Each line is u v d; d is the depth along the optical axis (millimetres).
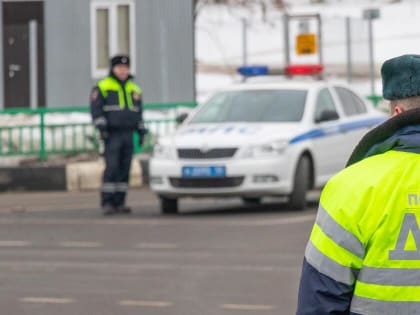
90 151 35031
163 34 41344
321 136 26656
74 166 33250
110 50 41062
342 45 48906
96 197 31047
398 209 5961
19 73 40344
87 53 40938
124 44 41219
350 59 47031
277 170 25078
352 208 5980
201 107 27266
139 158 34500
